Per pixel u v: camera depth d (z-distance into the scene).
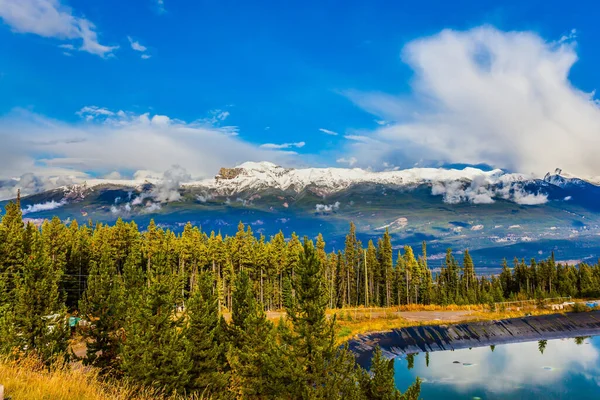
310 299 26.89
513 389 52.44
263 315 35.34
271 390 28.00
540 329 84.94
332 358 25.59
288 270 113.19
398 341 72.94
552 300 114.06
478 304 112.19
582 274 133.50
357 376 25.03
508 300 116.50
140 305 32.06
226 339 39.59
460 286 138.50
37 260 35.97
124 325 35.03
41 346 29.48
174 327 33.00
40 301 34.34
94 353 37.00
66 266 90.50
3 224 78.38
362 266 135.50
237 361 34.66
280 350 26.64
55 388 11.21
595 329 86.06
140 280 48.19
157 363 29.47
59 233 90.69
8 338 28.33
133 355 29.78
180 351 31.09
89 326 38.25
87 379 13.05
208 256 109.00
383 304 134.75
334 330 26.67
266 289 108.75
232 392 34.25
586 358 67.75
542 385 54.12
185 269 107.25
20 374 11.91
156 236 102.94
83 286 88.00
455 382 55.12
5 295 43.06
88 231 118.56
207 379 32.62
